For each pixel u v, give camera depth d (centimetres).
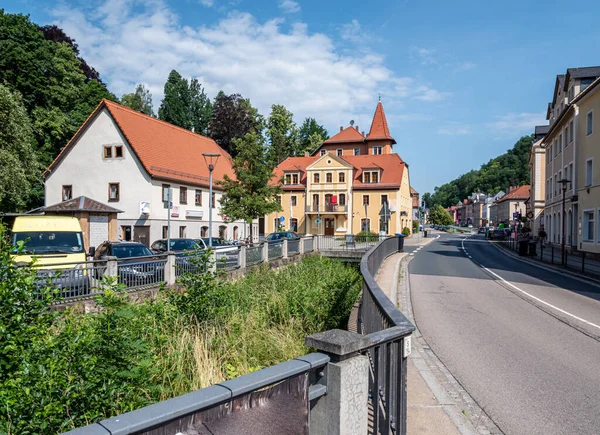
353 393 249
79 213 2255
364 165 5925
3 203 2700
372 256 1421
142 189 3281
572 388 593
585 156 2756
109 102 3475
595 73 3369
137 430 153
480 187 16350
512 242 4062
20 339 451
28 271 530
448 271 2070
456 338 859
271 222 6019
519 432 464
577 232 2894
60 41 4447
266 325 986
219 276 1537
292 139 7869
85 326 536
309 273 1895
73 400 397
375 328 536
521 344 816
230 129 6078
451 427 451
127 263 1177
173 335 804
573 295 1396
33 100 3734
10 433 346
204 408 177
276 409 211
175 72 7375
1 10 3538
